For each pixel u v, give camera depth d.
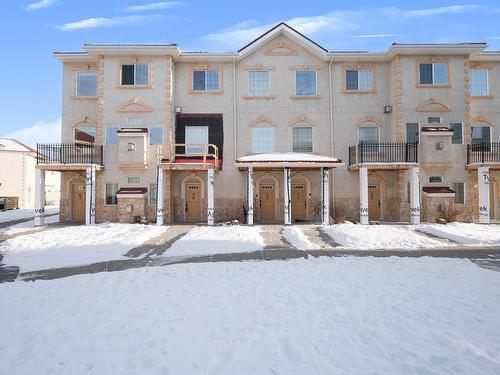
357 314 5.24
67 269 8.95
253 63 20.88
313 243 12.73
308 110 20.77
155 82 19.88
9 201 34.56
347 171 20.38
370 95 20.73
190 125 20.53
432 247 11.67
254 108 20.75
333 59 20.58
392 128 20.42
